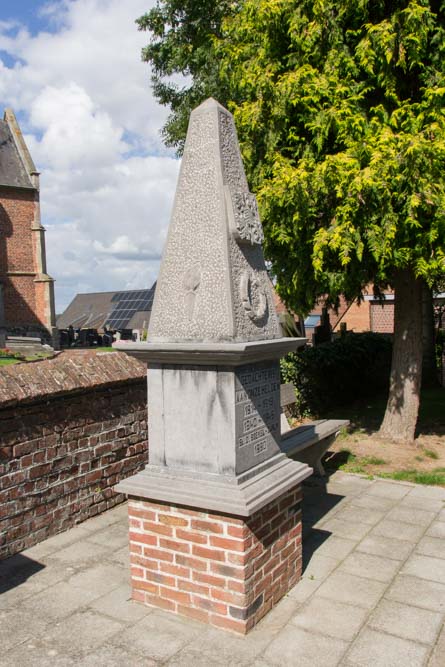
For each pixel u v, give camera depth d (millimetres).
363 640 3254
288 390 6562
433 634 3311
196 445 3457
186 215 3592
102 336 34312
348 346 10859
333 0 6270
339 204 6172
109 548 4559
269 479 3549
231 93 10180
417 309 7500
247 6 6703
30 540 4609
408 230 5973
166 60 12461
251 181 7129
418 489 5930
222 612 3348
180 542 3469
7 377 4516
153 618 3490
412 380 7562
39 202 30641
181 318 3535
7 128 31891
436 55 6105
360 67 6363
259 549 3424
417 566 4191
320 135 6199
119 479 5590
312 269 6871
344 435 8078
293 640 3254
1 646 3227
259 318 3635
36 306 30703
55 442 4848
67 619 3500
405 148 5383
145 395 5918
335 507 5441
